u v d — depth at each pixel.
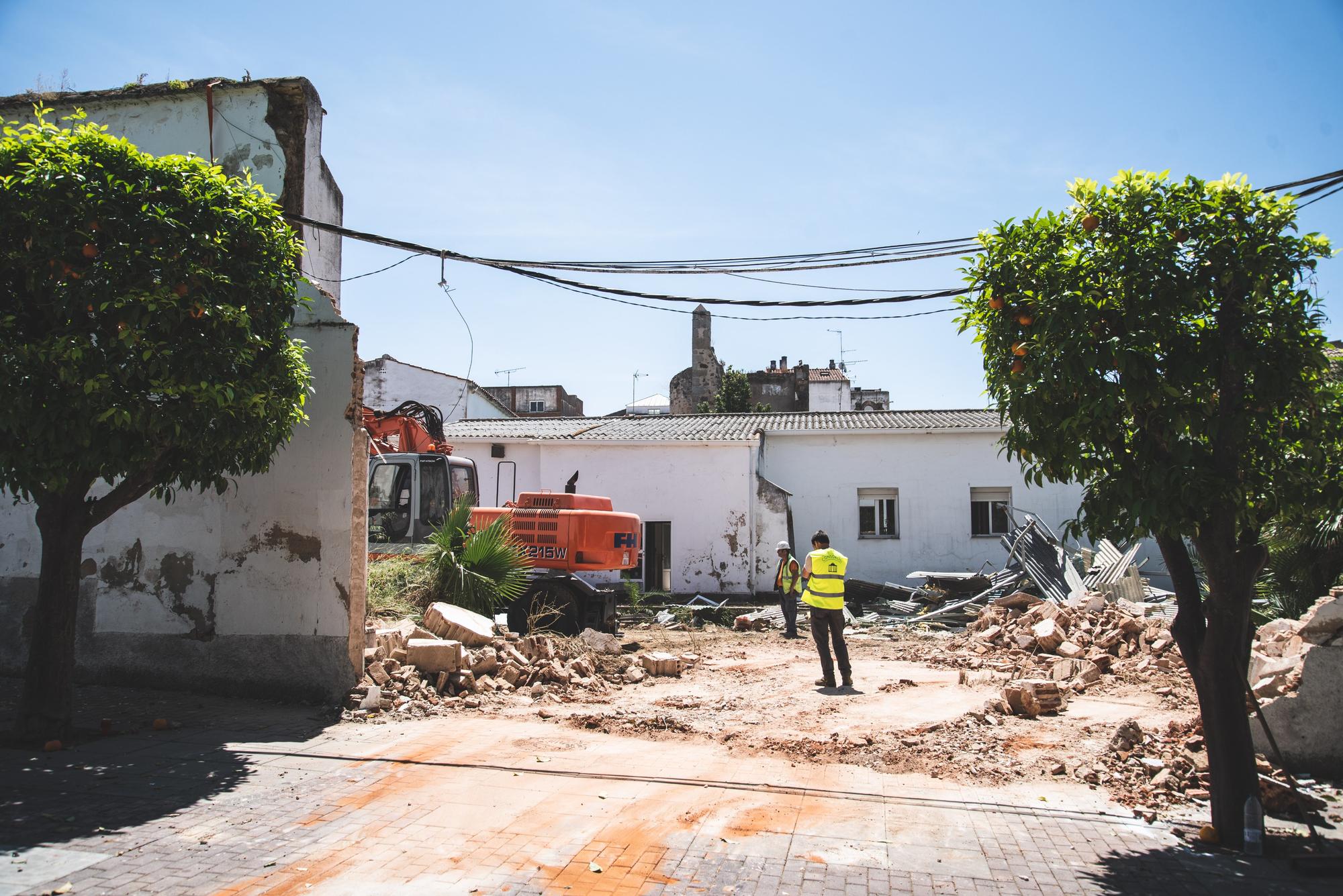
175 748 6.85
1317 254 4.90
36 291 6.19
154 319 6.13
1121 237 5.05
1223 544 5.00
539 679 9.70
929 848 5.01
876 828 5.33
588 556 14.01
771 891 4.42
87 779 6.00
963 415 26.27
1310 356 4.81
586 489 24.14
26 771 6.12
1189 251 4.96
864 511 24.88
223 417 6.72
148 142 9.96
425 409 15.99
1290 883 4.53
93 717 7.89
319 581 8.75
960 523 24.17
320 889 4.37
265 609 8.88
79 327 6.27
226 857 4.73
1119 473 5.09
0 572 9.76
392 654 9.20
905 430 24.33
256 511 8.99
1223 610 5.04
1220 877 4.61
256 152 9.78
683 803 5.75
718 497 23.70
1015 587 18.72
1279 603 10.26
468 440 24.89
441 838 5.10
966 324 5.69
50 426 6.14
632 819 5.45
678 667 11.13
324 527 8.77
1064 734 7.59
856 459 24.81
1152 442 5.07
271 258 7.00
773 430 24.97
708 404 45.03
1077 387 4.93
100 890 4.25
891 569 24.30
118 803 5.52
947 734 7.58
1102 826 5.37
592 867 4.69
